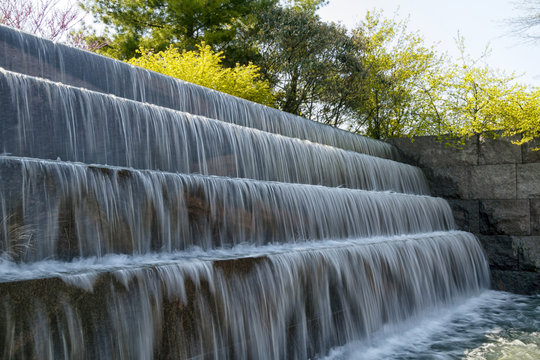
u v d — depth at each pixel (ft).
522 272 36.11
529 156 37.81
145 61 41.04
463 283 32.09
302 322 17.67
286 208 22.07
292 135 33.78
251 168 25.61
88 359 11.23
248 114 30.58
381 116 66.23
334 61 63.16
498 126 40.93
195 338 13.78
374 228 28.22
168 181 17.13
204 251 17.97
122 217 15.35
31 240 12.99
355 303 20.56
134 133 20.26
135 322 12.32
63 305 10.93
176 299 13.43
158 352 12.80
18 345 10.04
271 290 16.49
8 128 16.02
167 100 25.81
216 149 23.84
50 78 20.99
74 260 13.84
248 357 15.35
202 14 72.79
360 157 34.96
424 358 19.30
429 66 64.49
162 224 16.66
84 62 22.43
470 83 47.44
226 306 14.85
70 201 13.97
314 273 18.62
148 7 73.77
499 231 37.81
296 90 64.39
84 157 18.33
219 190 19.04
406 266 25.07
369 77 64.13
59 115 17.67
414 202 33.88
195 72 39.83
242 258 15.78
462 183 40.57
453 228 39.40
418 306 25.46
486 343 21.50
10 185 12.71
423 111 59.98
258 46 65.77
